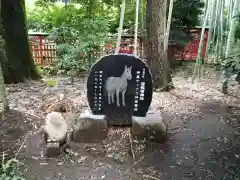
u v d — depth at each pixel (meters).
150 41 6.23
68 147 4.13
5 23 6.90
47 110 5.24
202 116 5.17
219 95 6.29
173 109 5.45
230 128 4.72
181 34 8.17
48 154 3.90
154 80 6.40
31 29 8.93
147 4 6.12
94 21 7.53
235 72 5.02
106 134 4.36
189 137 4.43
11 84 6.97
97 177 3.47
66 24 7.82
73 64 7.56
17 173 3.49
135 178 3.46
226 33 7.77
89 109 4.81
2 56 6.90
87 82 4.51
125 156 3.92
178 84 7.12
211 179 3.42
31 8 9.43
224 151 4.04
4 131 4.47
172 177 3.47
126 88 4.51
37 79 7.55
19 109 5.26
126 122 4.64
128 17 8.87
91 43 7.34
